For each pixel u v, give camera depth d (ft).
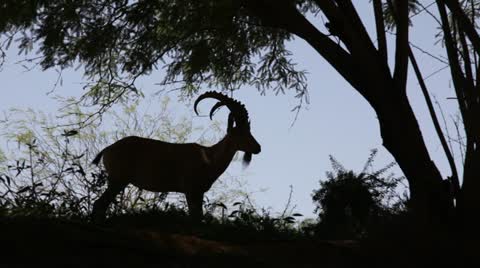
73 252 29.63
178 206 45.42
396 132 44.09
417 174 43.04
